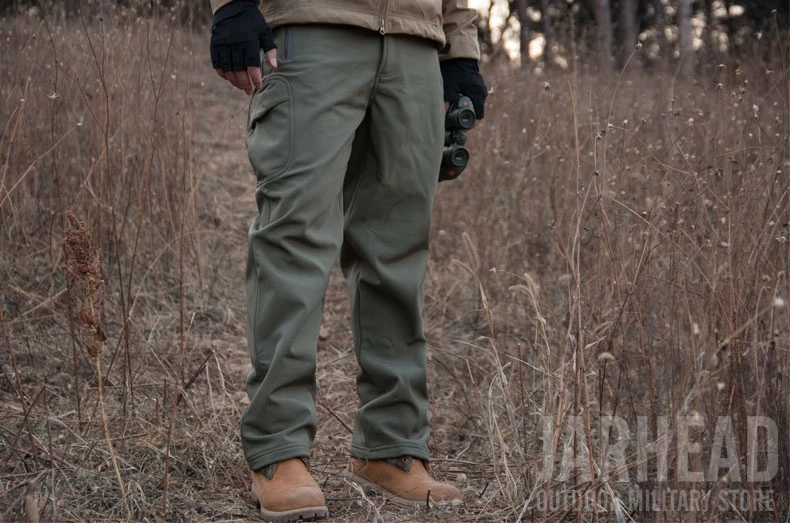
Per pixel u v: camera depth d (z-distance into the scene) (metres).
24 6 3.16
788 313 1.63
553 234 2.99
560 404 1.58
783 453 1.57
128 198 2.84
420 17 1.67
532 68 5.05
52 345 2.42
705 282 1.73
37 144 2.75
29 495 1.39
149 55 2.92
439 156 1.73
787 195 1.75
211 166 4.76
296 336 1.56
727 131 2.19
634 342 2.11
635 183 2.49
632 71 4.59
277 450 1.58
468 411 2.19
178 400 1.91
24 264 2.66
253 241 1.61
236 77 1.57
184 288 3.07
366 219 1.72
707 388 1.52
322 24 1.59
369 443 1.76
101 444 1.85
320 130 1.58
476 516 1.64
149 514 1.58
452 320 3.07
